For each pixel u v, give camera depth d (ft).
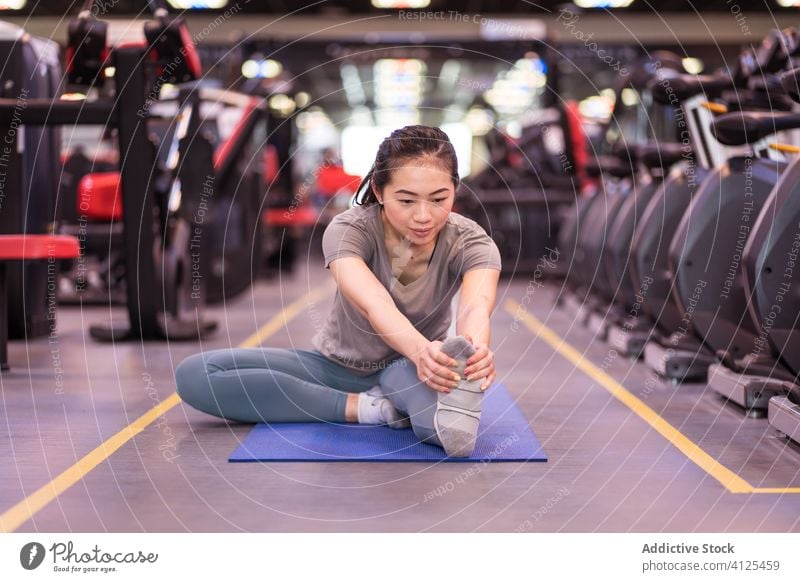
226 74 25.14
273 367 8.07
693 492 6.31
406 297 7.43
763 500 6.13
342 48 27.20
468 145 28.96
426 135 6.84
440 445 7.40
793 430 7.54
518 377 11.25
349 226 7.27
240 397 8.06
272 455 7.10
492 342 14.67
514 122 29.40
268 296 22.48
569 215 21.90
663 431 8.20
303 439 7.59
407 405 7.46
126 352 13.17
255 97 18.97
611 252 14.38
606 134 22.71
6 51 13.32
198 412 8.84
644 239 12.16
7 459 7.07
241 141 18.04
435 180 6.77
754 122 8.95
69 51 12.66
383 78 43.27
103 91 14.30
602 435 8.04
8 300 14.16
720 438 7.94
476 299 7.14
